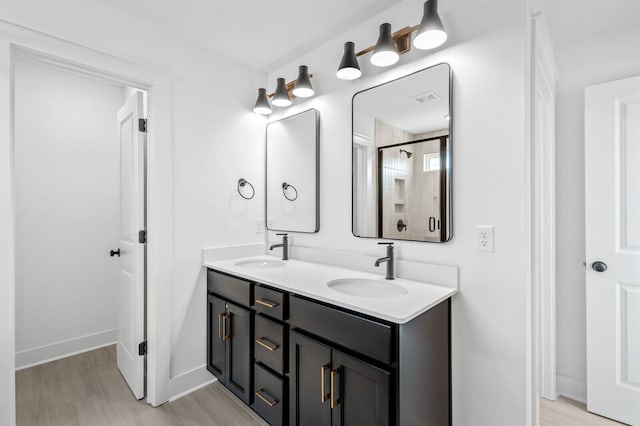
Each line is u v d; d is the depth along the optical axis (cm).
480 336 142
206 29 196
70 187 260
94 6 167
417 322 122
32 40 148
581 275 195
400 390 112
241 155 239
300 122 225
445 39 141
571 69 197
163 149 194
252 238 246
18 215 236
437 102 155
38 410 187
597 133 179
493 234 139
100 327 274
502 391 136
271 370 162
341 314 128
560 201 202
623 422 172
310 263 212
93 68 168
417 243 163
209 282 212
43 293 246
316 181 213
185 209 207
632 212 170
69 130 260
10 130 142
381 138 178
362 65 187
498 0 138
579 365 196
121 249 232
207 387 214
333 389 129
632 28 177
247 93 243
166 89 196
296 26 192
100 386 213
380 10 177
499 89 138
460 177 149
